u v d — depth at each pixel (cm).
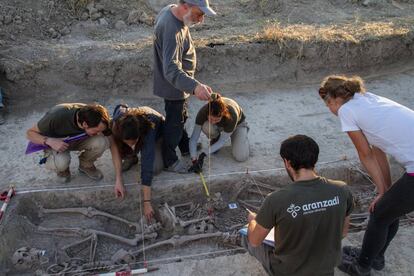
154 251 450
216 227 475
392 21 802
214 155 547
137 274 407
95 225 474
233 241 450
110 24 762
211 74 690
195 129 507
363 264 387
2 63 629
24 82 632
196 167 508
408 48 755
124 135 418
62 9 752
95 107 433
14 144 560
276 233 311
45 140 448
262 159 543
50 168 476
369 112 339
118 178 467
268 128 606
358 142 344
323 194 295
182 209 497
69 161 476
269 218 297
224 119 482
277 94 691
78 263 430
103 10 773
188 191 502
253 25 777
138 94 667
